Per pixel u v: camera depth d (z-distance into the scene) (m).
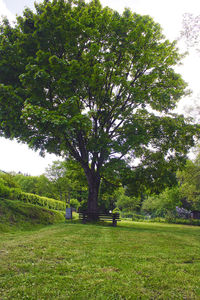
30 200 19.09
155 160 17.25
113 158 15.30
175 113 17.88
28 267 4.60
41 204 20.58
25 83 12.40
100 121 17.50
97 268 4.65
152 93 14.81
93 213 16.41
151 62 15.52
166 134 16.70
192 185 29.28
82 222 16.02
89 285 3.72
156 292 3.55
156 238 9.55
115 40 14.49
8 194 16.30
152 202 40.28
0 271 4.32
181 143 17.31
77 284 3.77
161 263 5.22
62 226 13.35
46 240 7.87
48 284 3.74
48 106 13.29
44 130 12.55
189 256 6.11
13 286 3.65
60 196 47.56
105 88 16.66
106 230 11.79
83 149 17.03
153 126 16.58
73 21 12.95
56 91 13.57
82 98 16.52
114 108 16.22
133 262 5.22
